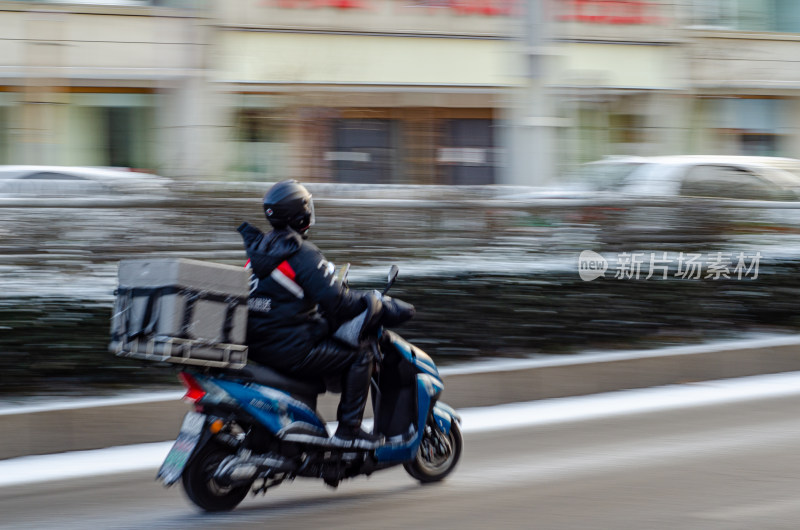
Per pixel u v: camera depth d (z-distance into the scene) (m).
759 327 10.41
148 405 7.41
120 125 19.30
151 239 8.81
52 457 7.05
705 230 10.11
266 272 5.66
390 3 20.47
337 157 20.00
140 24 19.05
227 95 19.38
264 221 9.32
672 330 9.95
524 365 8.71
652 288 9.81
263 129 19.50
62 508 5.89
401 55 20.64
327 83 19.89
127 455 7.09
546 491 6.09
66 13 18.62
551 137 19.30
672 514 5.57
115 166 19.23
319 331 5.75
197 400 5.46
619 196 10.05
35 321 7.79
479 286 9.18
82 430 7.21
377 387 6.27
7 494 6.20
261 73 19.59
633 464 6.68
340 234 9.32
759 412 8.19
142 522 5.61
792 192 12.55
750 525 5.36
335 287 5.68
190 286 5.27
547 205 9.68
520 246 9.56
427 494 6.11
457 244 9.49
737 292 10.23
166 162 14.71
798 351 9.87
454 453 6.48
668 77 22.94
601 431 7.64
